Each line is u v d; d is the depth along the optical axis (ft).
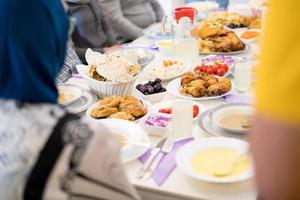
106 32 9.35
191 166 3.53
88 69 5.25
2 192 2.52
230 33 7.14
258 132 1.83
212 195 3.21
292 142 1.71
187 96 5.10
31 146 2.47
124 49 6.90
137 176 3.51
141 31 10.21
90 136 2.61
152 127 4.24
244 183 3.31
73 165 2.51
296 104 1.67
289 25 1.69
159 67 6.06
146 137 4.03
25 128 2.50
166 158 3.79
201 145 3.81
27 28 2.43
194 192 3.27
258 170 1.88
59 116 2.58
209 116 4.51
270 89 1.74
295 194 1.79
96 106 4.74
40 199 2.44
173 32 6.64
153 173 3.55
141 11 10.94
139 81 5.72
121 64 5.10
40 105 2.56
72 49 6.81
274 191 1.83
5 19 2.39
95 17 9.00
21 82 2.46
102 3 9.79
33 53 2.46
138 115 4.55
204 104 4.99
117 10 10.08
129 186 2.83
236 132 4.13
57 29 2.66
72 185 2.53
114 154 2.74
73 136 2.54
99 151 2.63
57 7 2.68
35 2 2.45
